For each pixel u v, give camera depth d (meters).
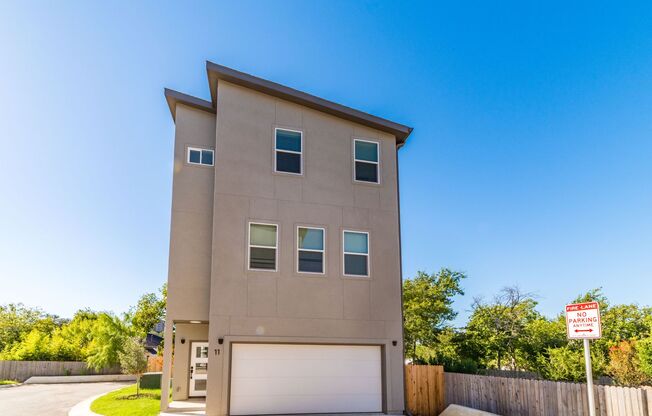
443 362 16.28
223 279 13.48
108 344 31.88
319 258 14.55
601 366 15.37
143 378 21.38
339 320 14.27
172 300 14.29
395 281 15.19
